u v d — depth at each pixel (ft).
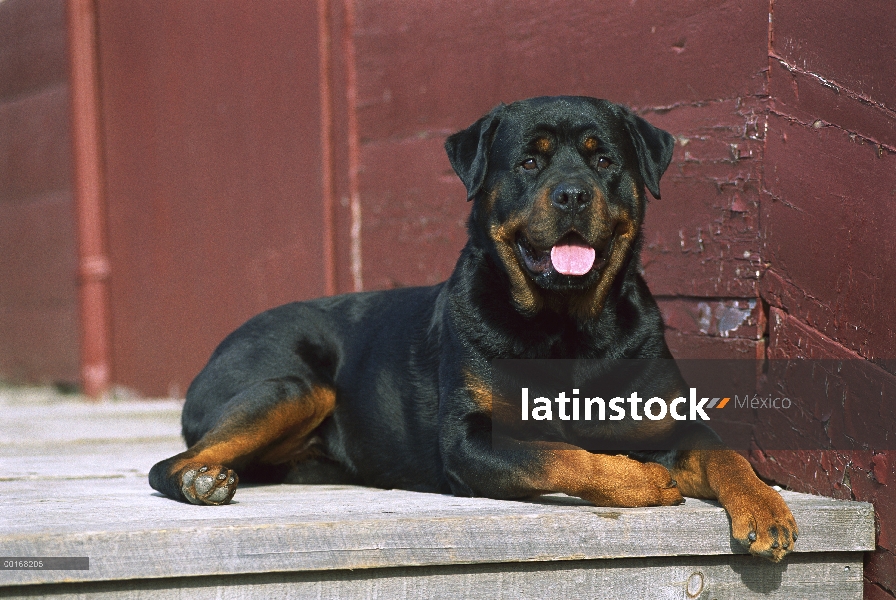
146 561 12.05
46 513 13.46
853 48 14.89
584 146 15.49
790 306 16.22
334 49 26.94
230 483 14.37
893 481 13.98
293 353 17.88
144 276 35.76
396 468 17.19
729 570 13.69
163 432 24.22
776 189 16.48
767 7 16.62
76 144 37.86
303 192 28.27
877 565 14.17
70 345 40.09
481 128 16.25
